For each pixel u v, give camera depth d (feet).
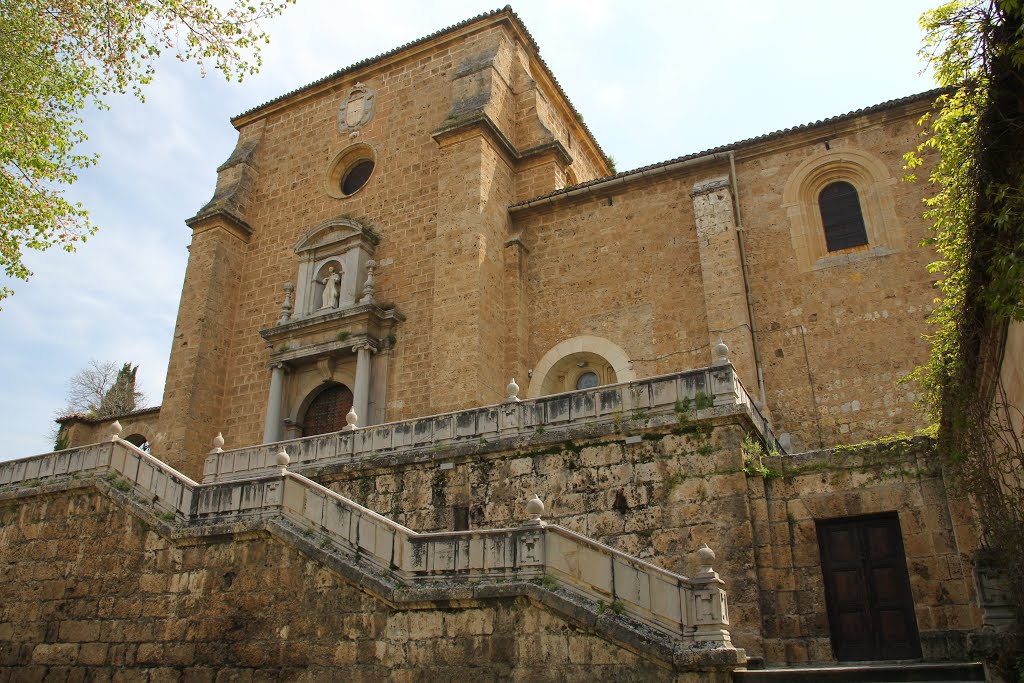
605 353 74.02
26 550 52.54
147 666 43.24
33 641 48.78
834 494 43.39
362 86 97.09
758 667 39.65
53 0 52.60
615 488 46.60
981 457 33.81
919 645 39.50
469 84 86.43
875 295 65.00
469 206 78.07
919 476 41.88
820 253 69.05
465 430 52.44
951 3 28.14
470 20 92.12
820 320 66.23
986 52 23.70
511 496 49.26
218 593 42.47
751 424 46.98
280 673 38.50
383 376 79.61
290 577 40.27
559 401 50.16
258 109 103.76
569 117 103.60
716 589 30.25
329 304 83.92
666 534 44.42
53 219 54.29
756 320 68.59
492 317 75.77
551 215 82.02
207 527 44.14
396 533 38.19
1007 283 23.57
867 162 69.15
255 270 94.68
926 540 40.75
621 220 78.02
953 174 33.40
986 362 31.94
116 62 55.77
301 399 83.71
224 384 90.17
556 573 33.78
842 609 41.81
